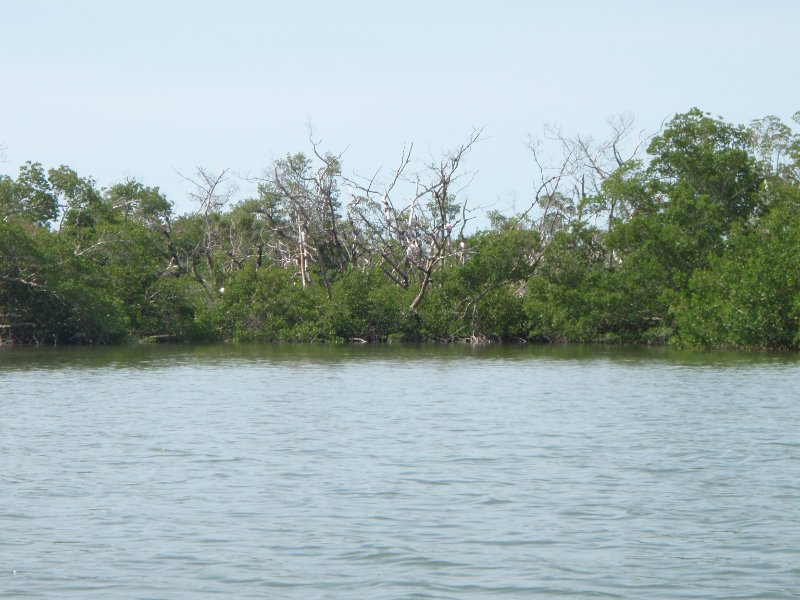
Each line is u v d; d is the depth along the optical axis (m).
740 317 48.72
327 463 16.81
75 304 51.44
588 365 40.12
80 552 11.44
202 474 15.87
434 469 16.25
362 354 47.59
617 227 55.41
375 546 11.64
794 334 48.44
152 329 57.09
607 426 21.23
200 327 57.91
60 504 13.75
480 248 58.41
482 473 15.90
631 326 57.19
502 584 10.29
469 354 47.88
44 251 50.16
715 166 57.56
